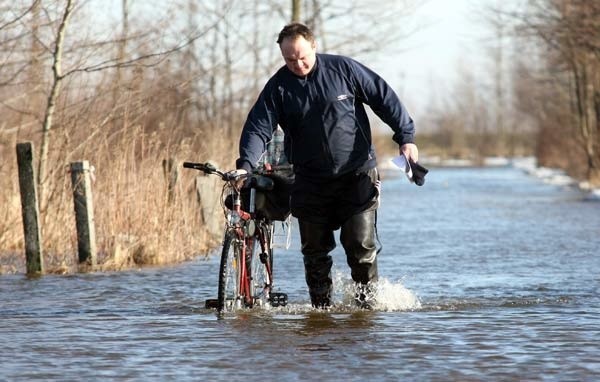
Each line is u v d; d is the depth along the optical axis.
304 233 23.69
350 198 23.23
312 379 16.73
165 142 43.16
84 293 28.11
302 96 22.58
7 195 38.44
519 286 28.89
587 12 83.31
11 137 43.41
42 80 43.53
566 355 18.53
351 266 23.86
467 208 71.25
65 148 39.12
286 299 24.41
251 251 23.89
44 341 20.28
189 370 17.50
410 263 35.53
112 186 37.19
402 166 22.06
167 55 42.91
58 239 37.47
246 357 18.47
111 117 40.84
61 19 41.88
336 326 21.66
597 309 24.25
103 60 42.31
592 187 99.50
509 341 19.88
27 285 29.94
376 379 16.70
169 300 26.62
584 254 38.19
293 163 23.20
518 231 49.81
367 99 22.69
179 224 38.34
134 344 19.88
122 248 35.53
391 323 22.03
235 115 64.75
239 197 23.44
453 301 25.75
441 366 17.66
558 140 155.88
